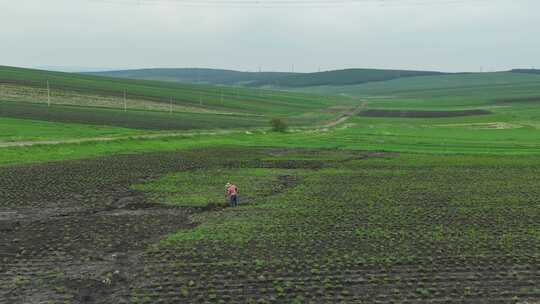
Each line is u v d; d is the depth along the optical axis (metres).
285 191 47.16
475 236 32.31
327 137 101.75
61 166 57.56
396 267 27.03
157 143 82.19
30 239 31.73
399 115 176.00
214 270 26.66
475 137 104.12
